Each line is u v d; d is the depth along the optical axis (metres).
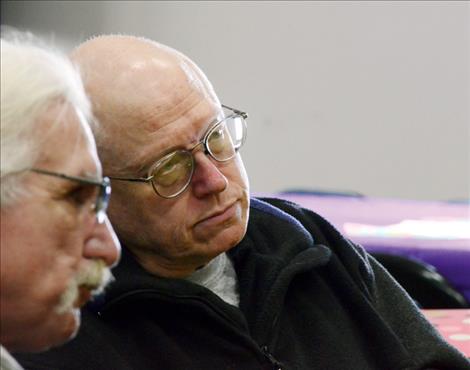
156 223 4.43
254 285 4.80
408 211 10.31
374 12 14.90
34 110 2.93
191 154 4.38
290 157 15.67
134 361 4.35
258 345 4.57
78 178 3.03
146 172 4.35
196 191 4.43
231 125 4.69
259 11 15.42
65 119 3.02
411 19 14.77
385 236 8.89
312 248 4.93
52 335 3.14
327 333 4.75
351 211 10.23
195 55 15.95
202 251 4.51
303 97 15.45
